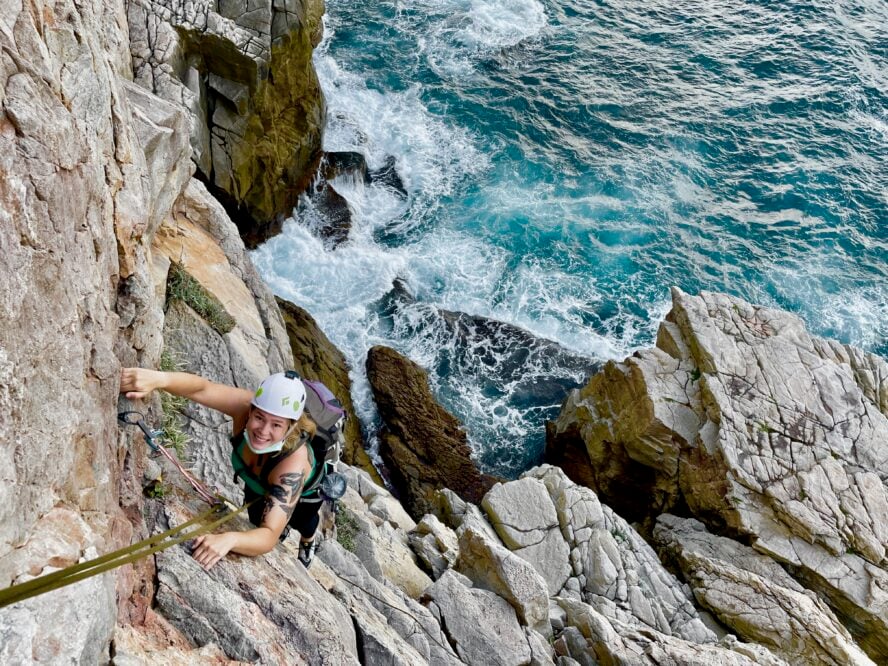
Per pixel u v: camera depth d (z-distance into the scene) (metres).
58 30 4.59
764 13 38.94
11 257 3.57
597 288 27.72
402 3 36.81
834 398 20.84
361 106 32.16
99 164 5.16
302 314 23.31
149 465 6.00
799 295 28.30
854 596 18.17
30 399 3.72
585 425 22.62
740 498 19.44
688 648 12.08
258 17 21.58
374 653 7.35
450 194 29.83
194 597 5.34
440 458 22.00
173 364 9.10
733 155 32.59
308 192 26.81
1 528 3.33
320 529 11.11
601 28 37.31
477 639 10.48
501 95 33.50
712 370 21.03
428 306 26.06
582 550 16.28
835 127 33.62
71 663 3.46
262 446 5.08
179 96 15.45
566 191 30.53
